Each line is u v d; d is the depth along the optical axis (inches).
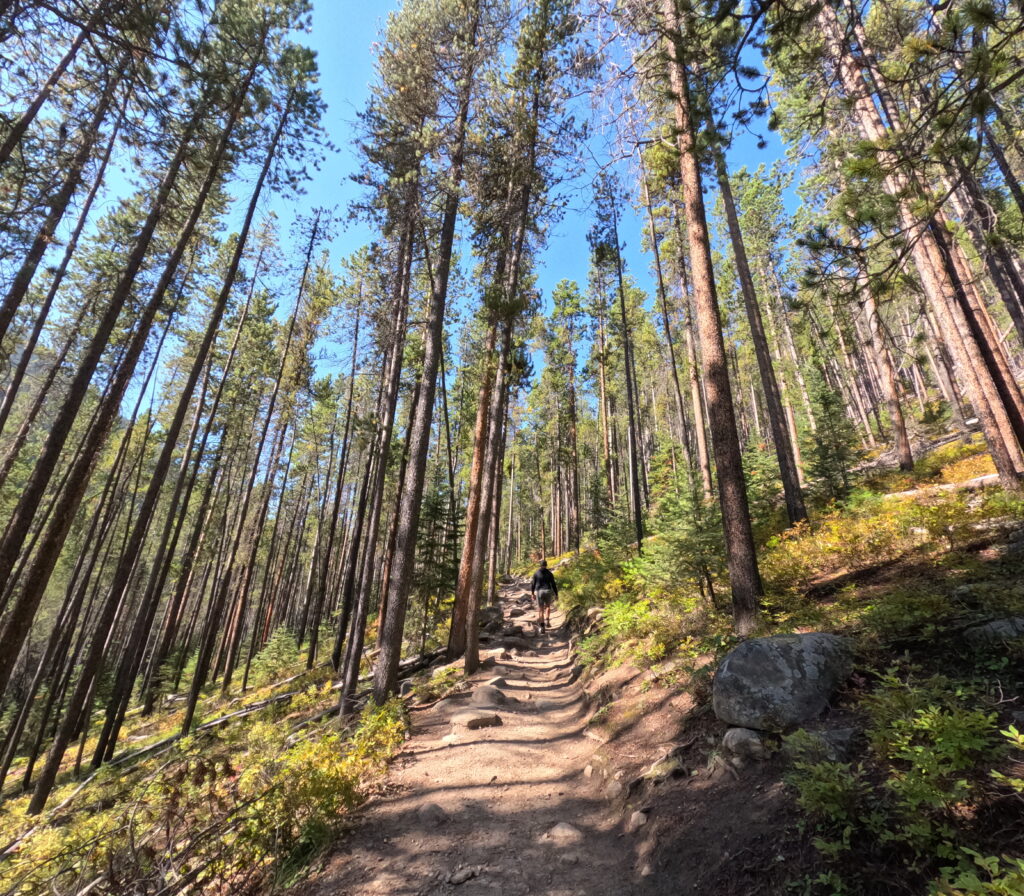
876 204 144.9
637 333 1267.2
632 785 188.4
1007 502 294.4
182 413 457.1
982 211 238.8
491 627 676.7
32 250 375.9
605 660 344.8
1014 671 139.6
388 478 978.1
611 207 712.4
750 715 168.4
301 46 472.4
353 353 805.9
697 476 362.0
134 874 161.5
